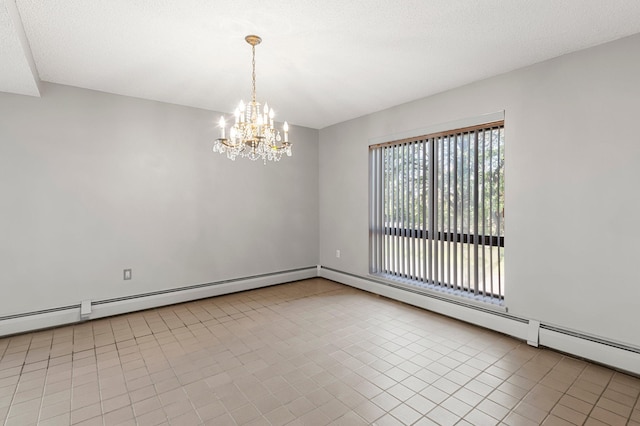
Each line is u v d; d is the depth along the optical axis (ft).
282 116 15.10
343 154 16.10
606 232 8.21
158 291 12.85
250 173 15.20
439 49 8.53
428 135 12.26
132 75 10.17
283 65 9.49
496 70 9.87
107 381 7.61
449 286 11.79
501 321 10.21
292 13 6.86
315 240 17.67
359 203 15.29
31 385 7.45
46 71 9.79
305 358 8.70
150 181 12.60
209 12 6.78
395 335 10.16
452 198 11.60
